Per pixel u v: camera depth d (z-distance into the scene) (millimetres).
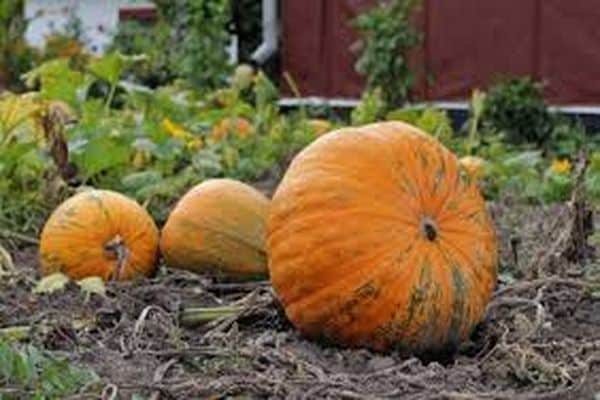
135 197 9781
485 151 14328
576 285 6902
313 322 5719
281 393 5008
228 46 23688
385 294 5586
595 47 20797
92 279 6816
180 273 7191
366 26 20609
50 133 9688
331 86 23547
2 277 7434
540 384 5285
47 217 9484
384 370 5332
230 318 6355
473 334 6082
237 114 14945
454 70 22203
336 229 5613
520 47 21547
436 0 22266
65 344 5887
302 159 5812
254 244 7062
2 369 4742
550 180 12008
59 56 23203
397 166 5699
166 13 23344
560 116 19594
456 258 5684
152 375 5285
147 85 21984
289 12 24062
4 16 22984
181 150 11055
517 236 8648
